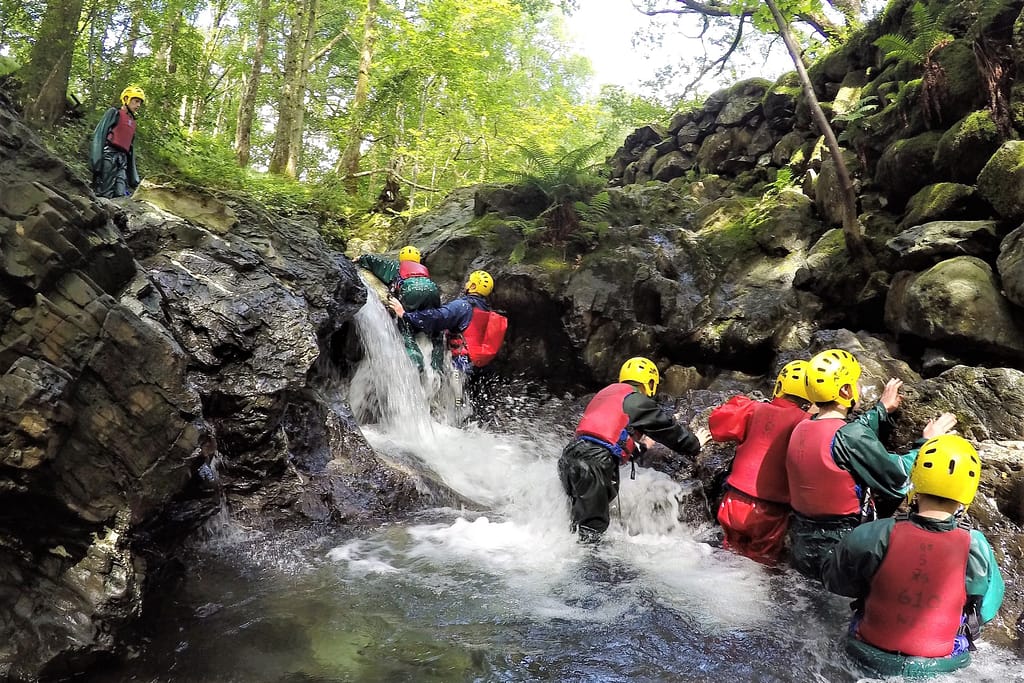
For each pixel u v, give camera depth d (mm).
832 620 3590
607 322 7402
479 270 8320
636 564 4254
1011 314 5273
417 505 4980
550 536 4609
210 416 4402
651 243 8352
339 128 17531
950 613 2965
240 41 21625
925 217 6160
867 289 6488
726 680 3004
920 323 5570
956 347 5426
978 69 5961
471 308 7324
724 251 8031
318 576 3840
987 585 2988
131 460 2836
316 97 21953
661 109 16812
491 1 15766
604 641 3301
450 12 15188
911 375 5582
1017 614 3576
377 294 7227
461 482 5664
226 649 3020
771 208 8156
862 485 3891
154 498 2908
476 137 18234
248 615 3342
